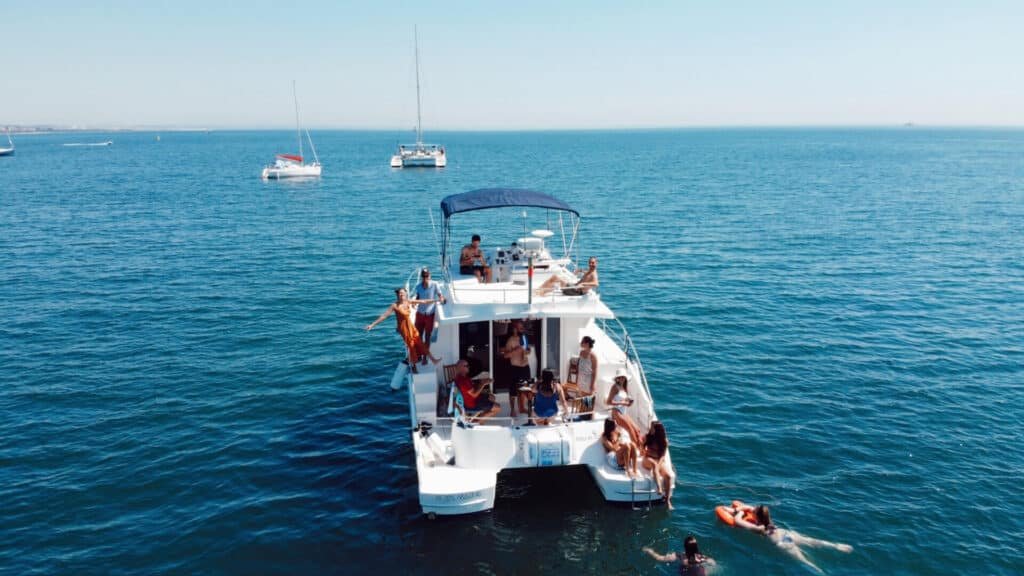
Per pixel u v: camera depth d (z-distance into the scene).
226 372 21.23
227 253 40.06
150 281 32.94
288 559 12.19
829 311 27.75
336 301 29.70
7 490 14.40
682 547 12.47
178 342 24.06
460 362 13.99
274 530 13.03
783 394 19.41
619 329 25.39
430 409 13.98
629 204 63.53
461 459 12.70
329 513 13.59
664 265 36.53
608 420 12.95
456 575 11.71
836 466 15.41
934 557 12.30
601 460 13.00
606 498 12.89
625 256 39.03
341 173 106.50
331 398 19.38
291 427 17.50
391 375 21.08
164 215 56.16
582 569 11.88
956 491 14.38
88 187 80.44
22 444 16.44
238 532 12.98
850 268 35.66
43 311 27.72
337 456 15.97
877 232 47.16
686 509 13.64
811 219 53.50
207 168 118.94
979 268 35.62
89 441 16.64
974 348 23.20
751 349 23.16
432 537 12.72
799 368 21.39
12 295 30.12
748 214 56.44
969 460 15.68
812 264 36.66
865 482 14.73
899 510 13.70
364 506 13.82
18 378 20.59
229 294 30.62
